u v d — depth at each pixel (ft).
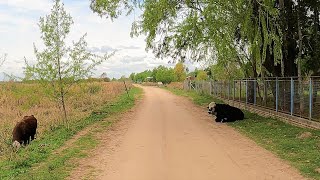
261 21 61.93
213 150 40.09
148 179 29.48
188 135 50.24
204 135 50.11
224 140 46.16
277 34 64.13
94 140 47.44
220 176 29.94
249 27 63.52
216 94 122.93
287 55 66.95
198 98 125.39
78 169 32.86
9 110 76.54
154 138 48.14
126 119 69.62
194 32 73.87
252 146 42.14
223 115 63.41
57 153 39.88
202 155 37.70
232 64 105.91
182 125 60.39
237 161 34.94
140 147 42.39
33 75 54.90
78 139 48.34
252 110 76.89
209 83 137.80
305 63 66.39
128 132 53.78
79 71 57.47
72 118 68.03
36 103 85.61
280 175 29.99
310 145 40.09
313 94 50.39
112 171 32.12
